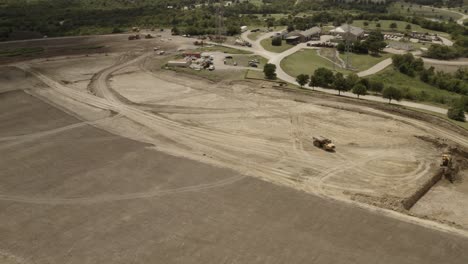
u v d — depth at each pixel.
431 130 74.38
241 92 97.19
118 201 50.50
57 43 156.50
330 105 87.31
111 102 89.00
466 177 59.50
